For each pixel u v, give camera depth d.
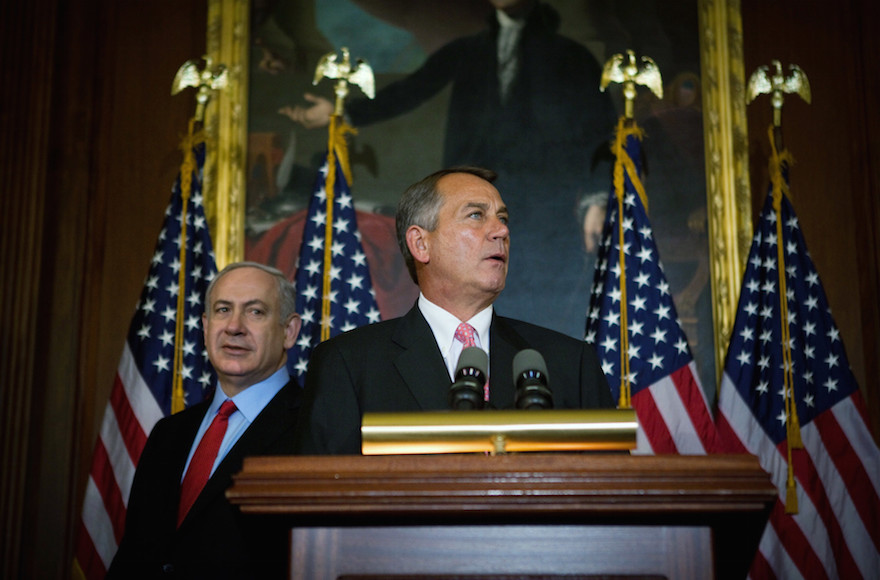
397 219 2.86
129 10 5.60
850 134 5.40
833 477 4.59
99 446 4.57
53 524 4.82
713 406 5.02
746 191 5.29
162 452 3.22
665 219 5.32
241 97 5.46
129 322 5.14
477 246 2.62
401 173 5.42
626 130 5.07
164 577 2.79
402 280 5.26
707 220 5.31
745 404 4.72
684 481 1.52
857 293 5.18
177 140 5.40
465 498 1.51
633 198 4.99
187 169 5.02
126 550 2.98
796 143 5.41
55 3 5.47
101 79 5.46
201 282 4.91
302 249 4.99
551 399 1.95
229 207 5.27
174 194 5.04
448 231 2.65
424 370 2.46
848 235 5.27
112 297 5.18
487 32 5.64
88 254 5.20
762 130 5.44
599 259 5.04
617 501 1.51
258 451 3.00
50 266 5.16
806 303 4.87
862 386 5.04
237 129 5.40
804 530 4.54
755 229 5.25
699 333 5.15
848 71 5.49
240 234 5.26
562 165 5.41
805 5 5.63
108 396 5.02
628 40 5.59
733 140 5.36
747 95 5.19
